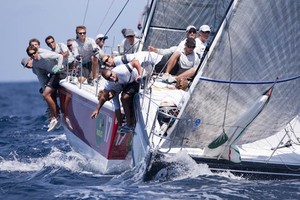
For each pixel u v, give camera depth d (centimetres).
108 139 3484
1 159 4178
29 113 9438
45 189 3184
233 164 3131
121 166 3588
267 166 3159
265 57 2898
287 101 3123
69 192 3056
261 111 3062
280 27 2853
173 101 3225
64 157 4162
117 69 3231
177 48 3678
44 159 4112
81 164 3859
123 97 3297
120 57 3372
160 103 3212
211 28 4100
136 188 2986
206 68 2847
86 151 3969
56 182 3347
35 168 3828
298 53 2964
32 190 3173
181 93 3341
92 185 3216
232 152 3116
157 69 3906
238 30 2797
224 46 2816
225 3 4044
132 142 3356
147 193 2886
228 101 2953
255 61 2894
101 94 3438
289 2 2798
